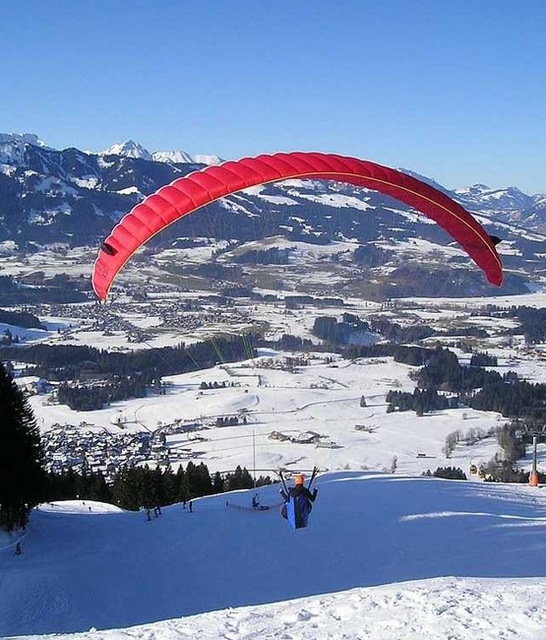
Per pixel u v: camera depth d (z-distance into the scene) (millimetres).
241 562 33250
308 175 17797
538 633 11320
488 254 18625
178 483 66562
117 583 30844
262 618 13625
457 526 37969
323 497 46594
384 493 47906
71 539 39531
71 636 13695
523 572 28750
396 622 12430
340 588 28797
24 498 41500
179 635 12820
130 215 18281
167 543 37531
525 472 91000
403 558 32438
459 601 13508
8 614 26984
